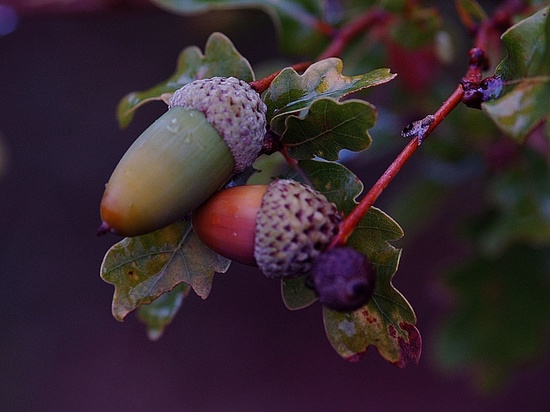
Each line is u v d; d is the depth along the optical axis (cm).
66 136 61
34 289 62
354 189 22
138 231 21
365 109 21
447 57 31
